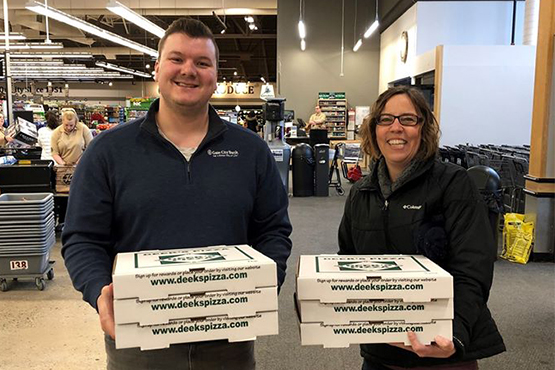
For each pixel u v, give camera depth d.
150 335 1.09
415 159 1.48
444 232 1.41
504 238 5.17
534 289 4.10
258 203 1.54
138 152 1.40
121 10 8.66
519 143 8.88
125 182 1.38
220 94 29.91
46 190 5.46
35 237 4.05
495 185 4.59
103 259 1.35
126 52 24.06
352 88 15.79
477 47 8.74
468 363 1.40
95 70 21.47
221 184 1.43
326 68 15.72
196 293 1.11
